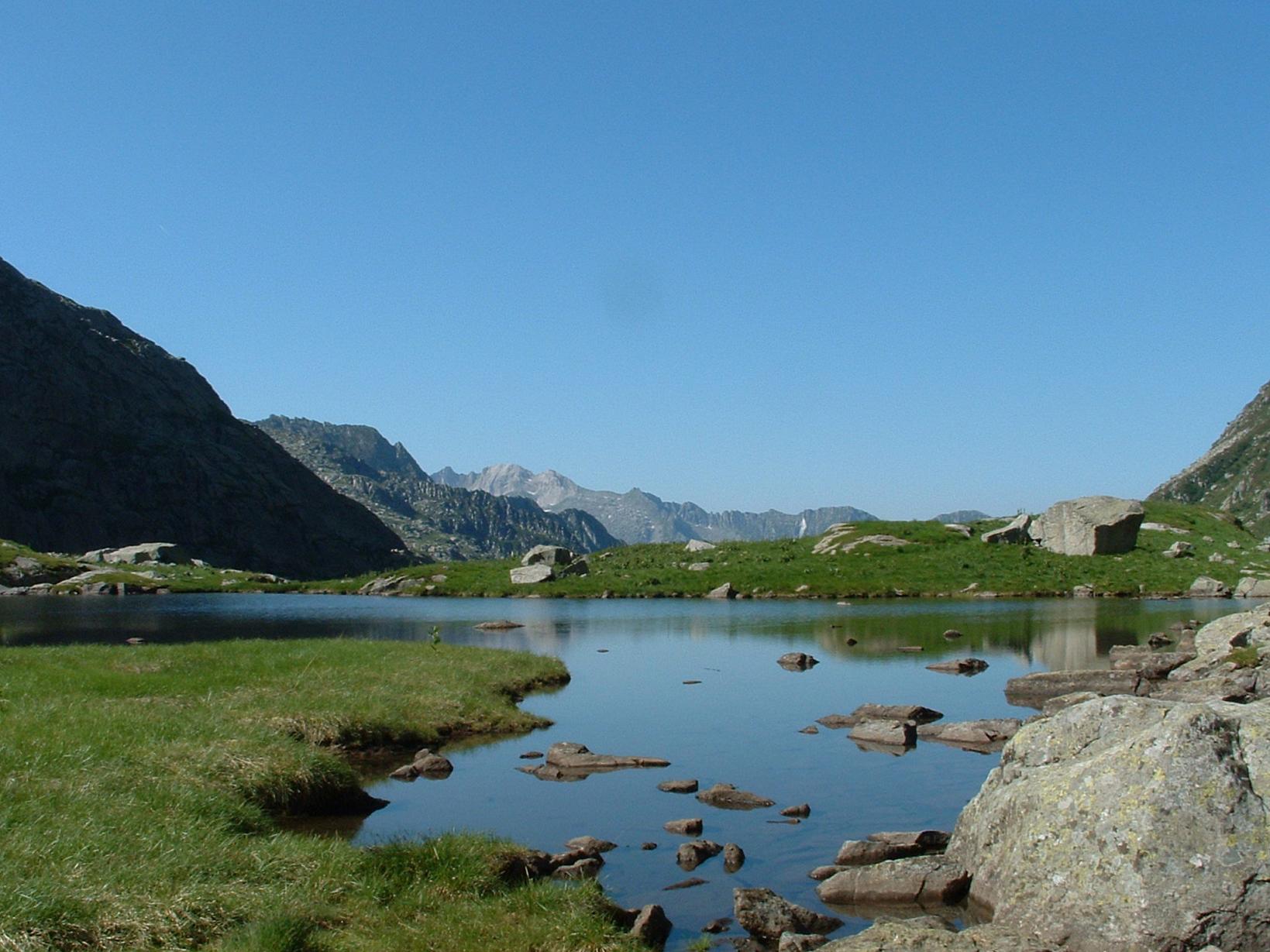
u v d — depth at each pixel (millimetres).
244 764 21297
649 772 25969
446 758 27578
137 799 18000
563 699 37281
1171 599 81062
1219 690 31234
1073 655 48031
